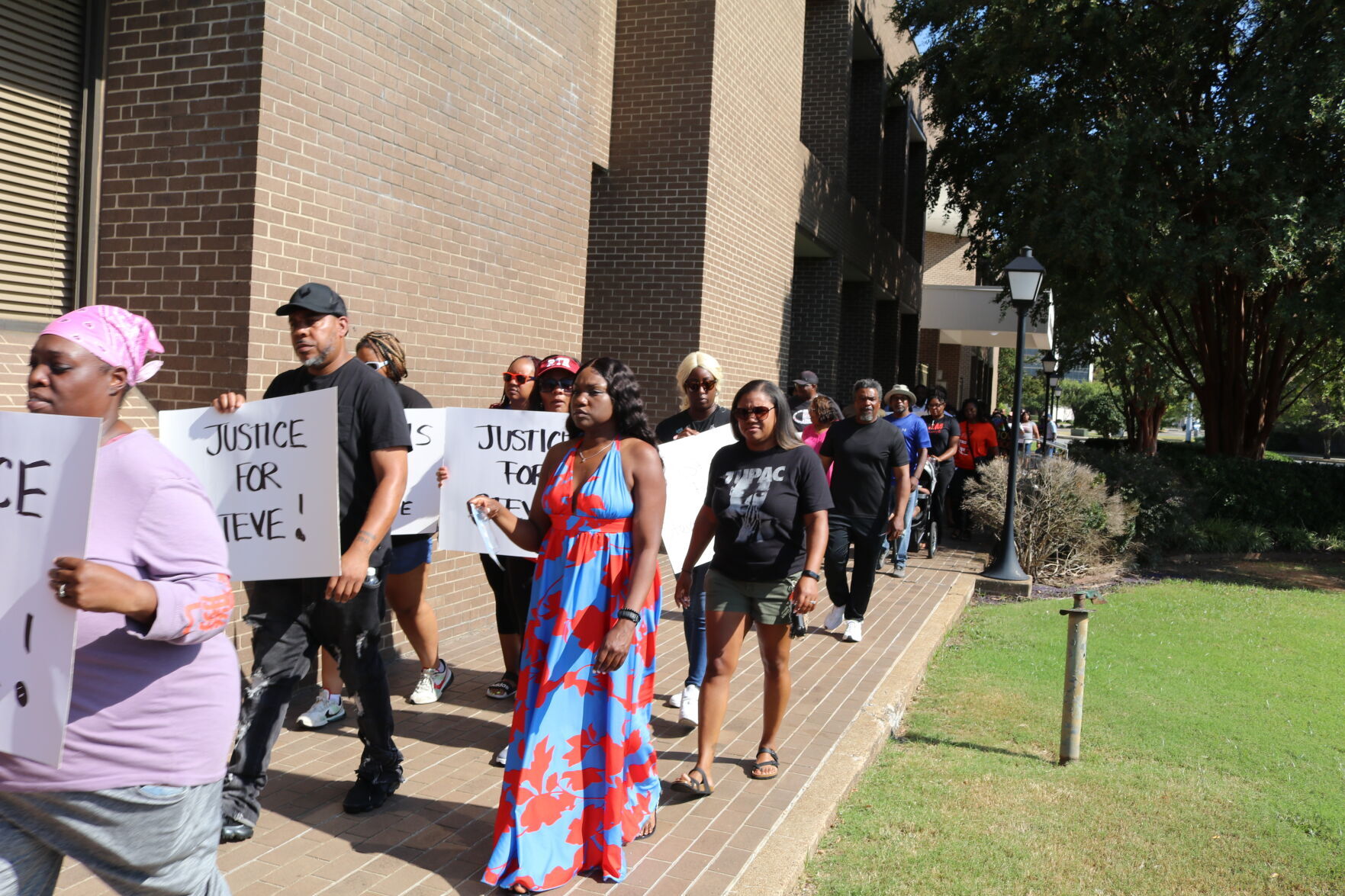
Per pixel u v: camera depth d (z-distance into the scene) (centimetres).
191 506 217
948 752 553
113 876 222
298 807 409
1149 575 1262
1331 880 410
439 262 653
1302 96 1305
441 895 342
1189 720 629
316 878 350
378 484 386
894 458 755
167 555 213
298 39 527
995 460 1212
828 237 1573
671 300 1041
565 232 811
